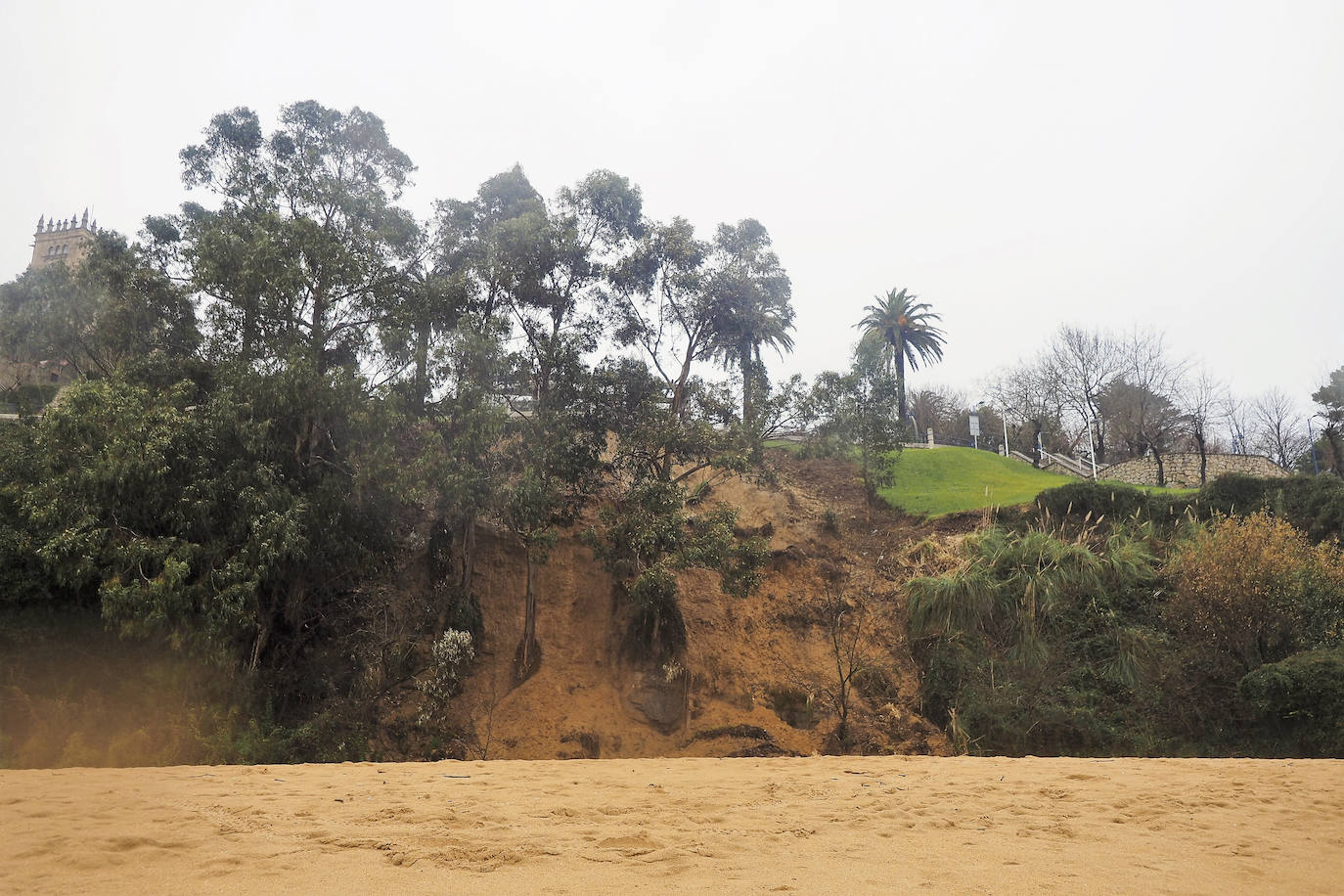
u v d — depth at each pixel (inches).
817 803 350.0
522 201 1125.7
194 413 857.5
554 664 1007.6
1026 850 265.3
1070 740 913.5
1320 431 2583.7
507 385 1028.5
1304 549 1007.6
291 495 841.5
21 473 837.2
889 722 971.3
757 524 1236.5
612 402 1034.7
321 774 437.4
